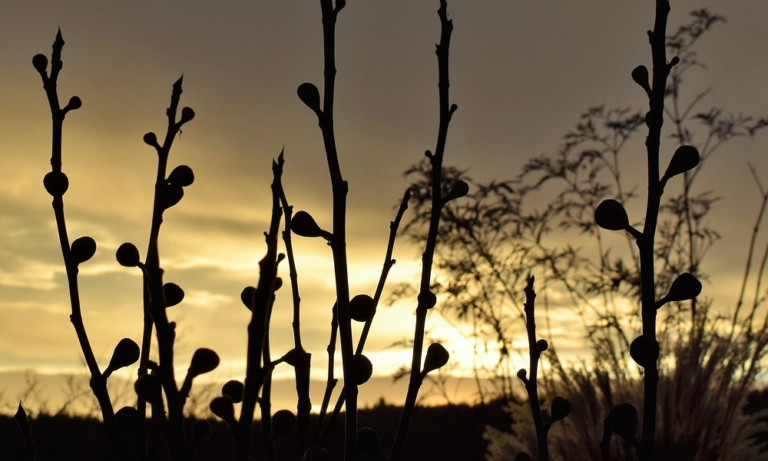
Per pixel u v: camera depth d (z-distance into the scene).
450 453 4.76
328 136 0.92
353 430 0.87
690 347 3.49
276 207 0.88
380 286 1.16
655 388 0.94
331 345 1.19
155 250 0.85
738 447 3.31
